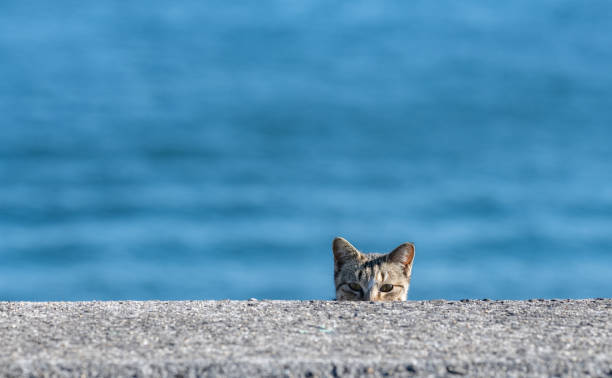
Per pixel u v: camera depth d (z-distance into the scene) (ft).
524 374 26.32
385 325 32.86
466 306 37.04
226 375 26.18
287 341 30.12
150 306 37.14
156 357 27.78
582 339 30.32
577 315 34.88
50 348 29.22
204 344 29.68
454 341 30.07
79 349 29.04
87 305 37.45
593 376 26.18
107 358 27.66
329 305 37.32
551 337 30.68
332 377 26.16
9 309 36.32
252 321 33.63
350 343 29.81
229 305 37.37
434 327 32.45
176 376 26.18
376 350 28.76
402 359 27.40
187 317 34.42
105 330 31.99
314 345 29.50
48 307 36.86
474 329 32.09
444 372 26.40
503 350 28.68
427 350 28.73
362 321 33.58
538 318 34.24
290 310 36.01
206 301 38.99
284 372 26.30
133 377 26.07
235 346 29.35
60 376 26.16
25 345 29.66
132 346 29.43
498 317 34.42
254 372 26.30
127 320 33.86
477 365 26.89
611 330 31.89
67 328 32.37
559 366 26.84
